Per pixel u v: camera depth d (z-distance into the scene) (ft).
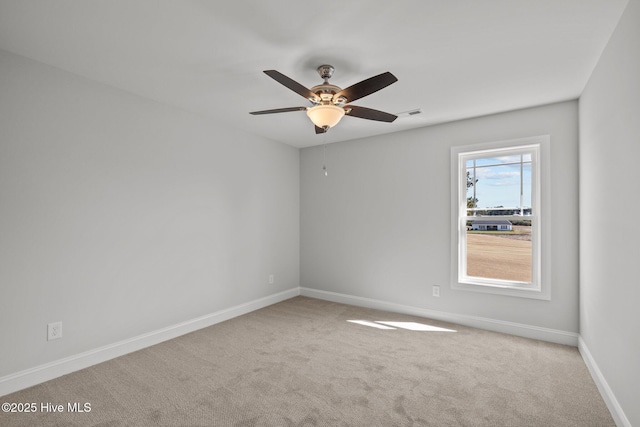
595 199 7.61
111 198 8.70
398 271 12.95
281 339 10.11
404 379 7.63
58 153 7.69
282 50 6.86
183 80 8.34
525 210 10.60
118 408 6.45
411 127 12.37
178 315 10.43
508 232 10.89
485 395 6.96
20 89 7.11
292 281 15.53
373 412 6.36
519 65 7.43
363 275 13.88
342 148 14.52
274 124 12.14
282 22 5.87
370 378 7.68
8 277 6.93
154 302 9.75
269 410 6.42
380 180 13.41
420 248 12.42
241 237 12.78
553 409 6.48
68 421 6.04
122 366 8.24
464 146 11.38
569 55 6.97
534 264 10.33
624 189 5.75
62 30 6.13
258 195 13.60
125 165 9.02
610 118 6.45
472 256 11.56
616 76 6.04
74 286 7.97
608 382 6.69
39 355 7.39
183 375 7.79
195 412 6.35
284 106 10.25
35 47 6.76
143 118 9.45
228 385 7.34
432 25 5.93
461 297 11.54
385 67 7.56
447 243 11.82
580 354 9.00
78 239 8.05
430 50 6.81
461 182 11.68
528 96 9.28
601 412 6.39
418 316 12.43
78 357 8.02
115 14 5.64
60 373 7.68
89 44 6.64
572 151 9.55
